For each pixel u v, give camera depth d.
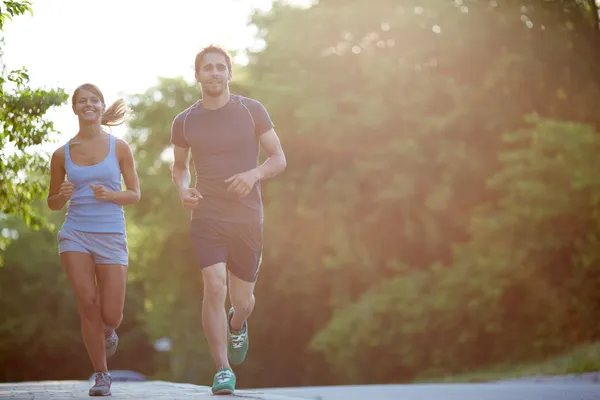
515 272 34.91
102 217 9.83
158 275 48.19
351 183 39.41
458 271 36.16
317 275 41.56
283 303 44.72
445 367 37.44
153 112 46.34
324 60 41.34
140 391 10.72
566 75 39.66
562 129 35.25
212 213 9.57
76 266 9.78
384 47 41.16
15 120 16.91
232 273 9.99
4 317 62.16
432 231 39.28
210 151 9.59
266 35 44.38
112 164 9.92
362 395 12.80
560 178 34.62
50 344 62.84
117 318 10.06
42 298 62.91
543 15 39.47
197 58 9.66
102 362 9.98
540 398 11.52
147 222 46.00
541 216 34.22
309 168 41.19
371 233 40.22
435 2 39.41
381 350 39.03
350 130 39.50
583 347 33.38
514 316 36.34
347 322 38.59
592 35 40.62
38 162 18.38
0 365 63.22
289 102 40.78
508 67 38.25
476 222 35.94
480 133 39.44
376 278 41.12
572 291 35.56
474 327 36.47
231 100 9.69
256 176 9.46
